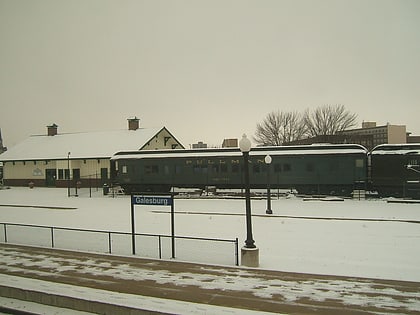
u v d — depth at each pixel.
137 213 25.88
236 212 25.02
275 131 72.44
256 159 33.50
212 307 8.55
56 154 50.81
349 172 31.14
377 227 18.73
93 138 53.56
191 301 8.98
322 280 10.54
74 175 49.12
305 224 20.06
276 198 31.86
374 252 13.81
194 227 19.81
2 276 11.45
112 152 47.56
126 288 10.05
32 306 9.48
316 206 27.08
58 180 49.78
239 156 34.03
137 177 37.78
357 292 9.47
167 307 8.54
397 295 9.22
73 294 9.49
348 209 25.31
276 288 9.87
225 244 14.93
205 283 10.37
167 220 22.47
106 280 10.81
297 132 71.75
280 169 32.81
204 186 35.81
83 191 44.38
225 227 19.64
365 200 30.09
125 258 13.33
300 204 28.30
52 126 58.69
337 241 15.77
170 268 11.98
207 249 14.29
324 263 12.48
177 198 34.03
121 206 30.25
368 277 10.74
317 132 68.94
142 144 48.12
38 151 53.34
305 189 32.75
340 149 31.77
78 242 16.16
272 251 14.22
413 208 25.33
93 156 47.69
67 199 36.41
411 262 12.46
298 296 9.23
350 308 8.44
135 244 15.36
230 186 34.97
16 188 50.47
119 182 38.66
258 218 22.39
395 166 30.16
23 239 17.16
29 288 10.04
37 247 15.36
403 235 16.75
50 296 9.55
